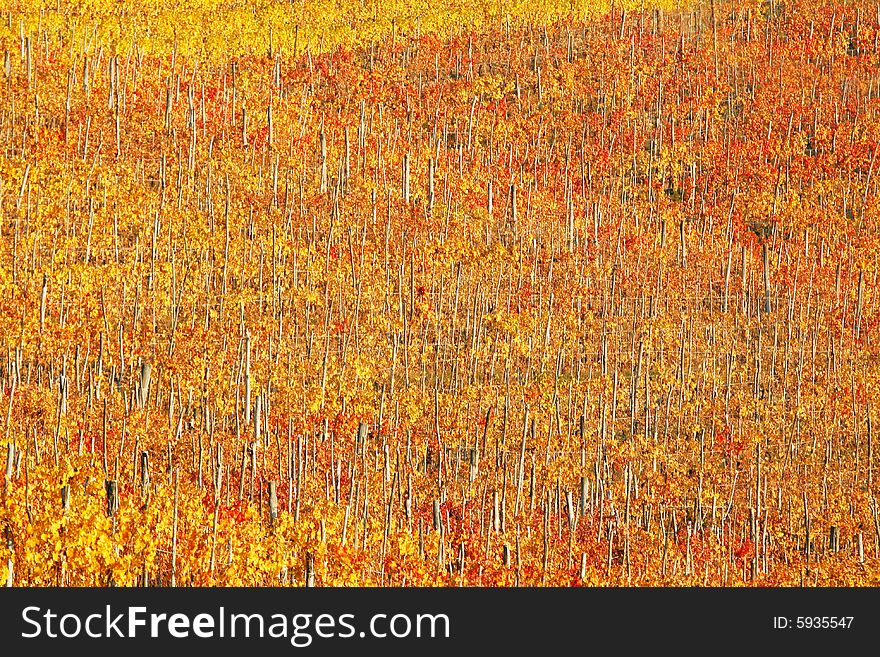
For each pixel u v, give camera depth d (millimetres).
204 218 181250
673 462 147500
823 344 179000
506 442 142500
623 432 156000
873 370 171750
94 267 158000
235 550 104812
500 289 181875
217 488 117000
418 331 165875
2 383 135125
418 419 145750
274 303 163500
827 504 144750
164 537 105250
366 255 182125
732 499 143750
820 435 158375
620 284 187500
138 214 174125
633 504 139750
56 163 181500
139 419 130000
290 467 124562
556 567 121062
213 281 167625
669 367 168875
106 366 144000
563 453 145750
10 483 107938
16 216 165875
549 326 169500
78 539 98812
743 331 182625
